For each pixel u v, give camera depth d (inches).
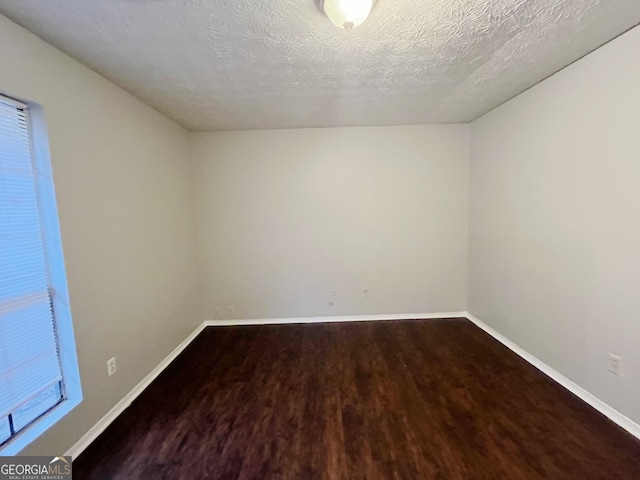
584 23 66.2
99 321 81.3
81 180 76.5
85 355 76.0
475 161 142.2
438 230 152.2
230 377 105.4
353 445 73.2
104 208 84.6
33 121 66.4
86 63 77.2
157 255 112.4
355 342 130.6
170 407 89.6
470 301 151.6
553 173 95.7
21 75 61.4
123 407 89.0
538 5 59.0
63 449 68.3
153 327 108.0
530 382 97.3
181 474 66.2
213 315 155.1
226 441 75.5
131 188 97.6
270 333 142.8
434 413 84.0
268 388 98.2
